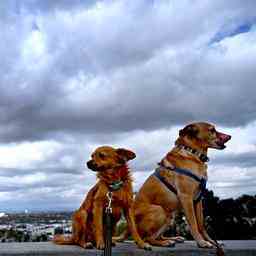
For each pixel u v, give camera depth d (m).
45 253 1.40
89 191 1.57
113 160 1.49
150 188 1.67
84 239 1.53
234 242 1.71
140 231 1.62
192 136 1.63
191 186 1.57
